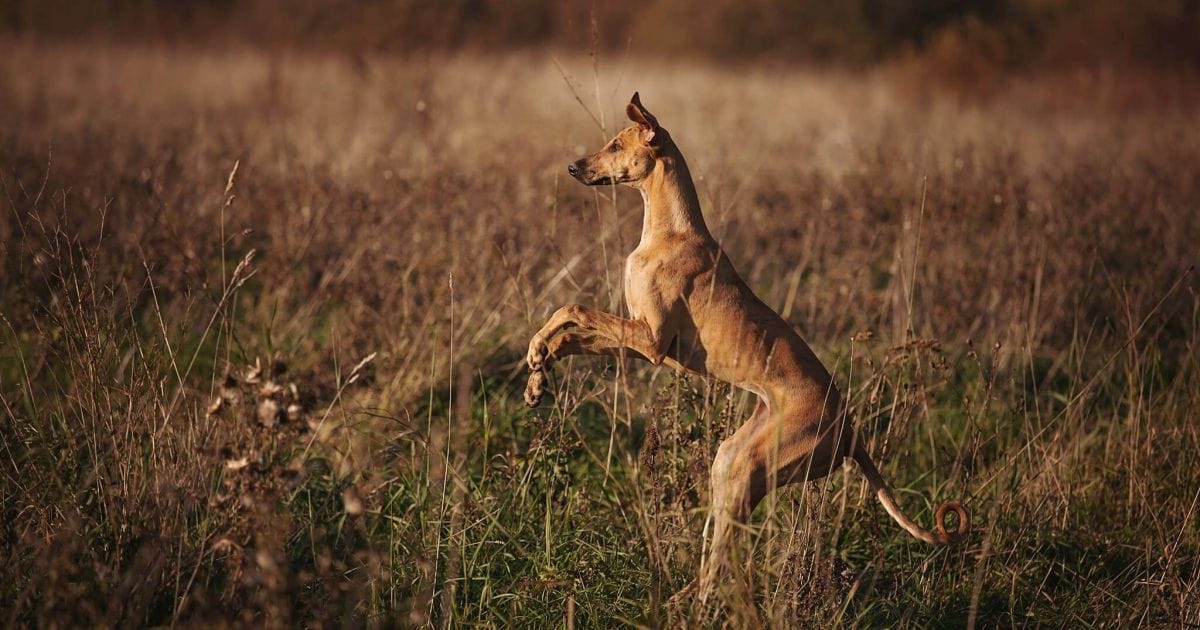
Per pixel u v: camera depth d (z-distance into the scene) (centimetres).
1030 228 1656
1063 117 3725
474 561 919
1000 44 4544
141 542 811
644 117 999
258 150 2095
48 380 1184
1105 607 978
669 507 1012
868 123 3148
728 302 975
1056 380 1414
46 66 3738
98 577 773
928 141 2220
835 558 971
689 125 2931
